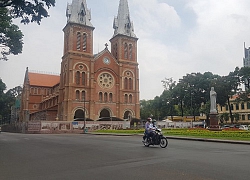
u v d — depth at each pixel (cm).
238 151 1355
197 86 6588
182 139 2384
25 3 1847
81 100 6034
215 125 3506
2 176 798
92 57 6353
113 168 893
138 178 740
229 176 750
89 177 762
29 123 5297
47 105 7788
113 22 7356
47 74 9294
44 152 1398
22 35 2686
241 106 8250
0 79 5819
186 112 9400
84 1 6650
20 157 1212
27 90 8544
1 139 2667
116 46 7106
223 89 5916
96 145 1780
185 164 950
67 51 6241
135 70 7038
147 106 10700
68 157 1182
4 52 2750
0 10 2220
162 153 1285
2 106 8275
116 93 6638
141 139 2473
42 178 762
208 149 1460
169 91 7475
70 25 6238
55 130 5053
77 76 6109
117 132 3947
